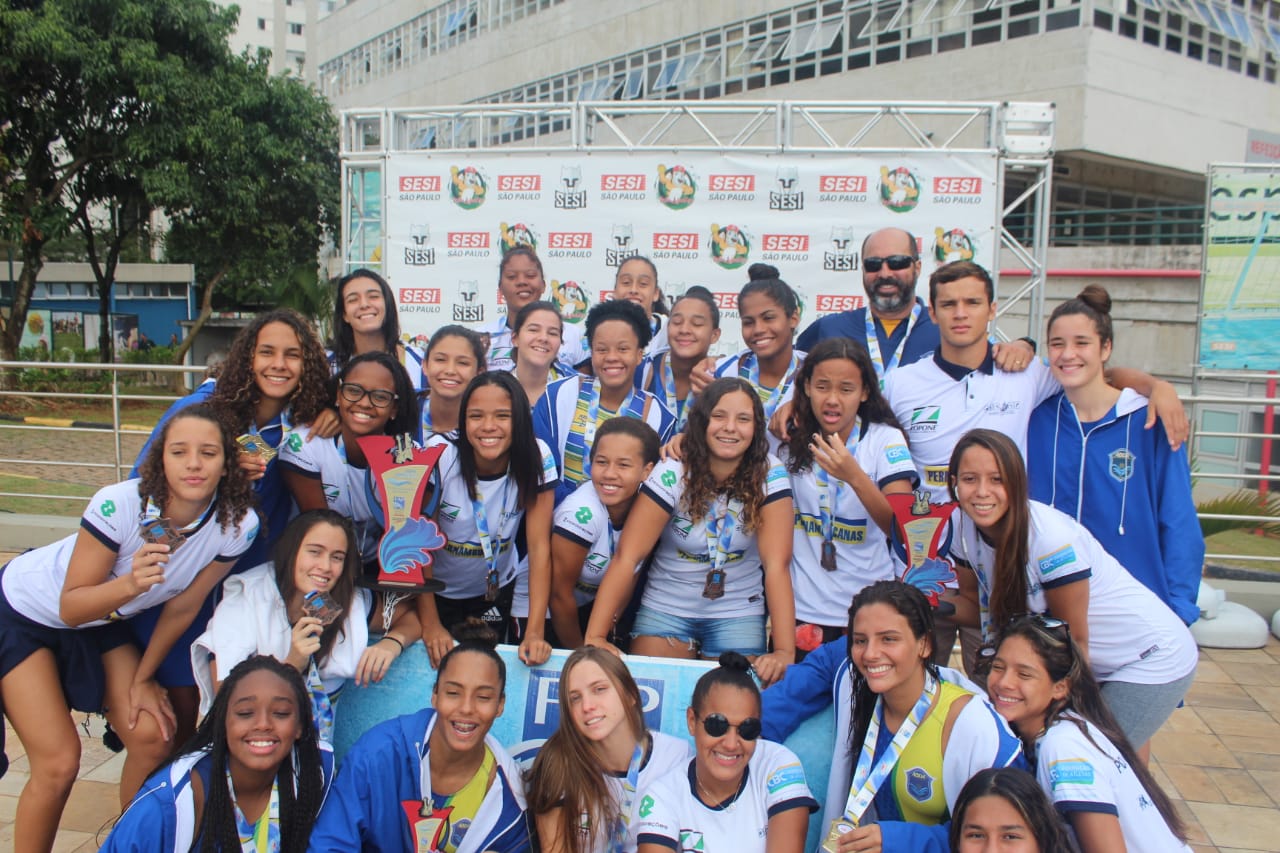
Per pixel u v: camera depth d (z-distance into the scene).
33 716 2.90
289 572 2.94
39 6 17.59
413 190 8.46
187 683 3.17
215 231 19.98
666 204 8.16
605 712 2.75
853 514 3.44
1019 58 16.91
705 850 2.66
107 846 2.46
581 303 8.32
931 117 17.52
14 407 16.94
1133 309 15.50
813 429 3.52
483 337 5.79
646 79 22.23
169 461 2.77
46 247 31.44
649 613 3.48
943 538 3.13
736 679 2.68
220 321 32.09
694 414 3.23
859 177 7.92
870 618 2.64
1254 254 10.59
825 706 3.12
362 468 3.35
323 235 24.08
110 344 22.84
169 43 18.70
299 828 2.63
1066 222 18.52
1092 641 3.06
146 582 2.71
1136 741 3.12
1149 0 16.95
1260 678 5.54
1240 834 3.82
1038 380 3.65
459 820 2.79
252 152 19.22
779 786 2.72
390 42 31.55
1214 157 18.39
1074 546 2.91
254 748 2.51
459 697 2.68
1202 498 11.73
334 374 3.91
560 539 3.33
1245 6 18.44
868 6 18.34
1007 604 2.95
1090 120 16.53
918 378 3.79
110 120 18.41
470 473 3.25
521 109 8.47
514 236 8.36
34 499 9.45
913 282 4.54
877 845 2.53
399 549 3.08
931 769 2.66
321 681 3.00
